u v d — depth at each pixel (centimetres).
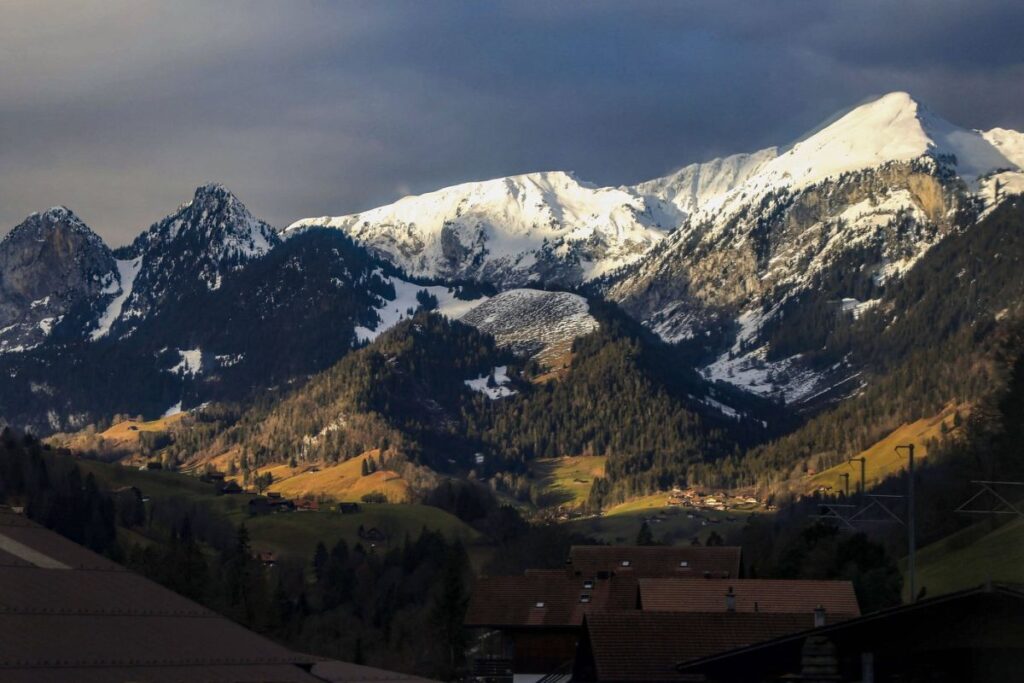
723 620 9638
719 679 7538
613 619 9588
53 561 8794
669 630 9575
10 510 9831
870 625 6931
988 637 6538
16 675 6812
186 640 8006
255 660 7956
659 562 14625
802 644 7206
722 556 14675
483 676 13412
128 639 7738
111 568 8994
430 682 8950
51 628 7588
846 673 6969
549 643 12900
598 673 9306
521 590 13262
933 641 6719
